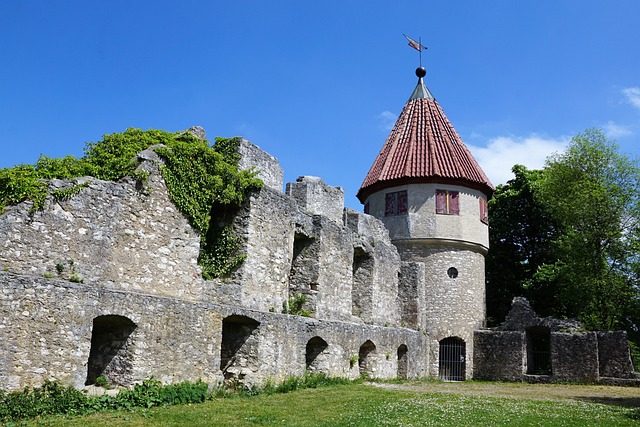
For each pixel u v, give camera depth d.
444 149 34.06
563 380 29.64
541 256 40.75
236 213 18.59
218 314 16.66
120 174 15.10
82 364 12.88
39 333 12.18
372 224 28.72
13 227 12.26
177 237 16.19
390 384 24.80
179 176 16.42
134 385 13.93
